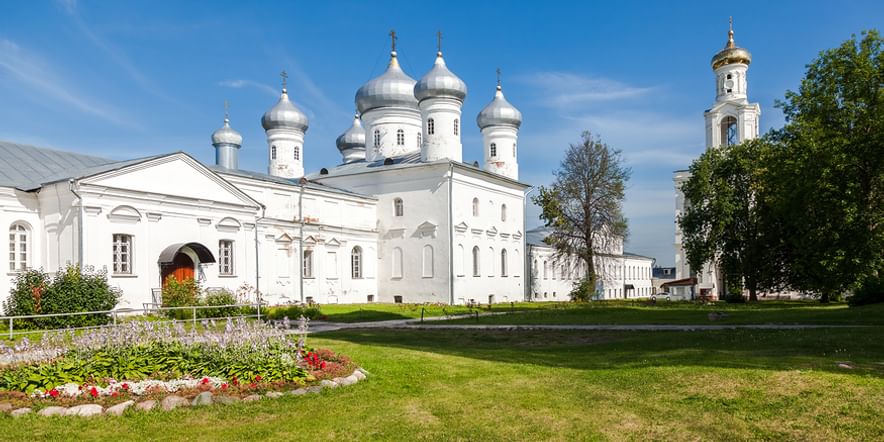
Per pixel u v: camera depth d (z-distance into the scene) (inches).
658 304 2005.4
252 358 546.6
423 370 624.1
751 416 414.3
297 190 1994.3
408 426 421.1
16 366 529.7
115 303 1192.2
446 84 2250.2
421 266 2187.5
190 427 420.2
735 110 2711.6
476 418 438.3
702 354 681.0
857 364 560.7
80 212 1289.4
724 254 2107.5
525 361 695.1
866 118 1384.1
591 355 749.9
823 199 1414.9
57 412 443.8
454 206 2177.7
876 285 1339.8
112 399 470.9
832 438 368.2
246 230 1658.5
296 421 432.8
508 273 2516.0
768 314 1277.1
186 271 1508.4
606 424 417.1
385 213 2282.2
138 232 1396.4
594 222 2244.1
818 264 1540.4
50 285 1124.5
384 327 1190.3
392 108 2456.9
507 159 2581.2
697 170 2129.7
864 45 1457.9
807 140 1439.5
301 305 1537.9
